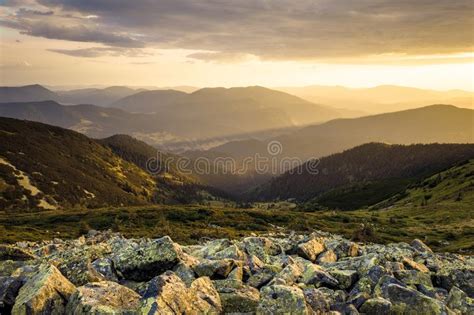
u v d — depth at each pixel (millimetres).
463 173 160875
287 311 14156
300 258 22875
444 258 31594
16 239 60812
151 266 17219
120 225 84125
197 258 20922
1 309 14664
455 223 97062
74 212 117812
